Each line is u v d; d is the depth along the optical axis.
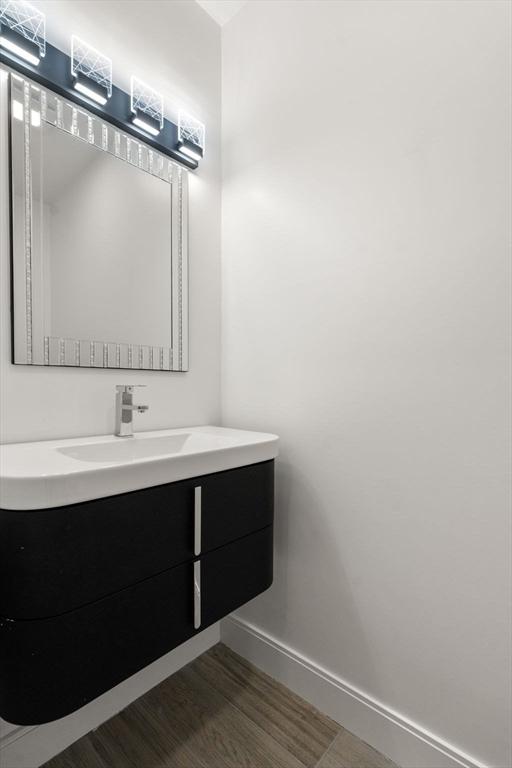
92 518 0.82
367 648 1.24
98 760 1.14
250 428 1.60
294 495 1.44
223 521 1.13
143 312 1.43
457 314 1.05
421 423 1.12
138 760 1.15
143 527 0.92
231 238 1.68
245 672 1.51
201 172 1.64
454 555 1.07
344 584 1.30
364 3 1.23
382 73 1.19
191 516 1.04
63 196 1.20
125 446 1.25
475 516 1.03
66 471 0.79
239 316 1.64
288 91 1.45
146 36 1.42
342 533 1.31
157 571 0.96
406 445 1.15
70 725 1.19
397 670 1.18
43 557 0.76
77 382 1.25
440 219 1.08
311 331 1.39
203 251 1.65
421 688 1.13
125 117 1.36
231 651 1.64
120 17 1.35
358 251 1.25
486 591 1.02
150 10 1.44
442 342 1.08
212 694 1.40
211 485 1.09
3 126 1.08
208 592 1.09
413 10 1.12
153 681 1.43
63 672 0.79
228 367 1.69
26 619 0.76
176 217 1.54
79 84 1.19
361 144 1.24
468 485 1.04
